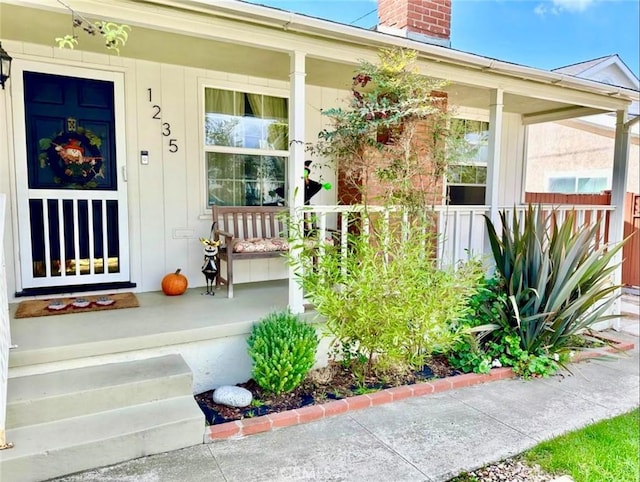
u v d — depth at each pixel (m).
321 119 5.30
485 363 3.87
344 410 3.18
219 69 4.58
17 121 3.85
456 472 2.51
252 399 3.24
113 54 4.11
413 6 5.45
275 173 5.15
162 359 3.17
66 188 4.11
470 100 5.82
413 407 3.30
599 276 4.28
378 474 2.46
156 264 4.55
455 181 6.43
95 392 2.69
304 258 3.57
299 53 3.55
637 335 5.39
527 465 2.61
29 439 2.42
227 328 3.43
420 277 3.57
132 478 2.37
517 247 4.18
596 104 5.37
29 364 2.84
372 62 3.87
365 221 3.77
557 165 12.30
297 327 3.36
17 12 3.07
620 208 5.67
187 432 2.68
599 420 3.19
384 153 3.99
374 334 3.50
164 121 4.45
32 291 4.02
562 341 4.22
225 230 4.69
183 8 3.04
